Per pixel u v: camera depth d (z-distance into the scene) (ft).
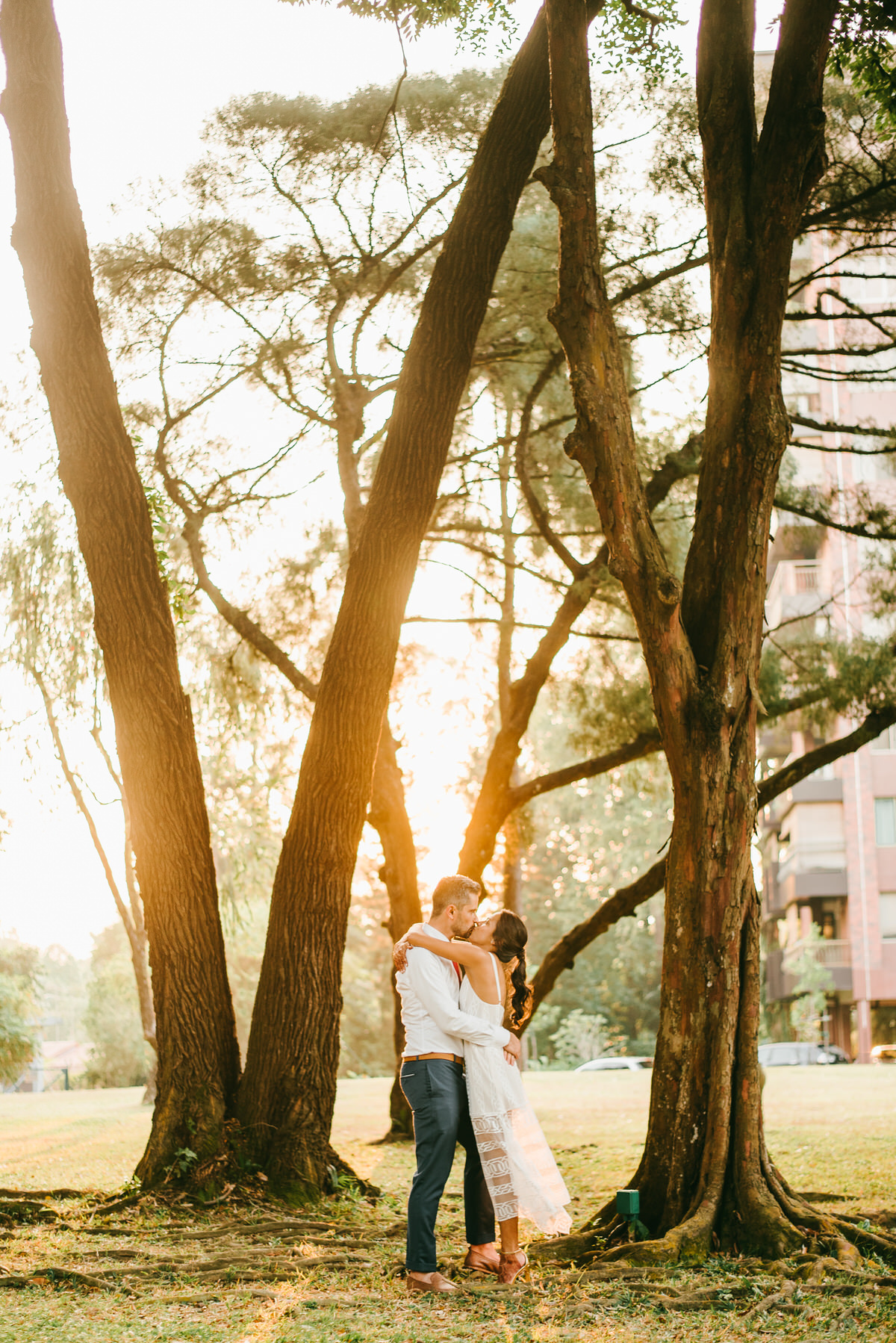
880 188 34.58
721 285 21.24
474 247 29.30
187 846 27.63
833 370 38.29
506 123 29.32
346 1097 75.82
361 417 41.19
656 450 41.09
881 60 28.60
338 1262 19.15
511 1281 17.25
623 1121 49.34
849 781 124.26
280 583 43.62
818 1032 118.01
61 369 27.68
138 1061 127.13
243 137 37.88
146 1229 22.86
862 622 40.68
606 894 139.03
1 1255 20.30
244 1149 26.37
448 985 17.71
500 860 53.31
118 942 140.46
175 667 28.35
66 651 40.73
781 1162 32.14
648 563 20.17
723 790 20.29
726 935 20.01
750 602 20.81
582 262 20.71
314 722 28.55
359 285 39.06
